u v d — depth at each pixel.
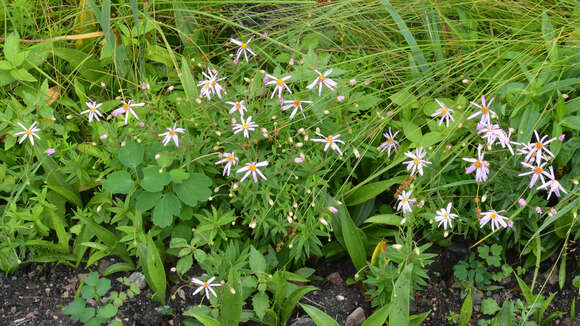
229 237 0.63
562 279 0.60
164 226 0.58
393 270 0.57
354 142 0.65
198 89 0.69
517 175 0.58
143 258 0.58
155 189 0.57
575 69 0.64
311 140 0.61
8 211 0.61
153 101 0.66
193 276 0.62
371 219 0.60
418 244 0.65
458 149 0.63
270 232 0.62
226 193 0.63
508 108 0.63
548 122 0.62
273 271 0.62
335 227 0.62
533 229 0.59
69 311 0.57
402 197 0.58
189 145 0.59
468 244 0.65
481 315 0.60
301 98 0.67
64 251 0.62
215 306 0.56
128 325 0.58
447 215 0.57
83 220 0.60
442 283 0.63
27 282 0.62
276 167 0.59
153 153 0.62
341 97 0.59
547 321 0.58
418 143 0.63
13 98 0.65
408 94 0.67
